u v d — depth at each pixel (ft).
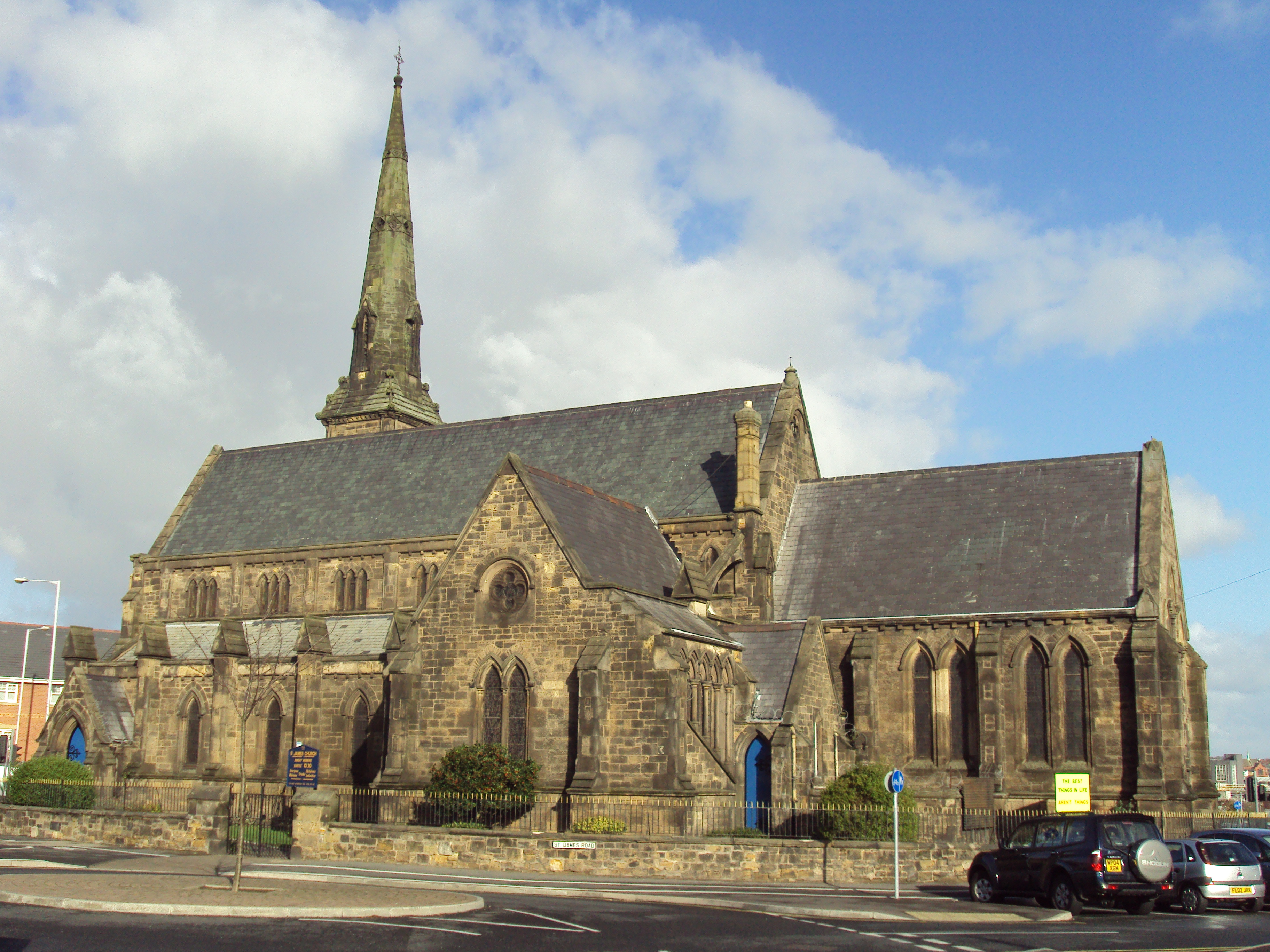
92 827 190.19
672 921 110.32
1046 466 241.14
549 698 183.21
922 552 236.02
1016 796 208.95
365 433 333.21
